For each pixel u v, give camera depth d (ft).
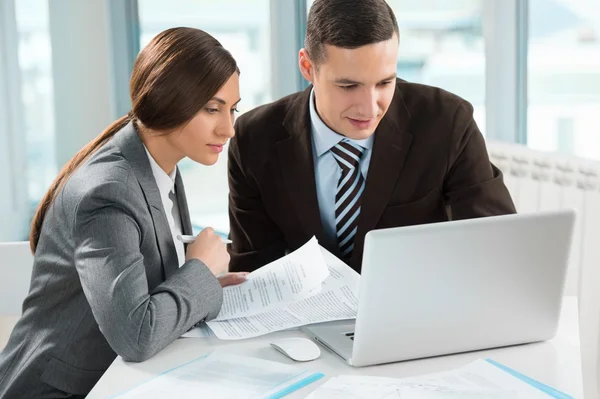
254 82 11.91
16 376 5.69
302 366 4.99
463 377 4.72
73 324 5.63
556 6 9.78
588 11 9.61
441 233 4.76
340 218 6.90
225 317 5.69
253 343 5.33
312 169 6.86
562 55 9.87
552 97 10.03
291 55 11.55
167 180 6.02
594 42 9.64
